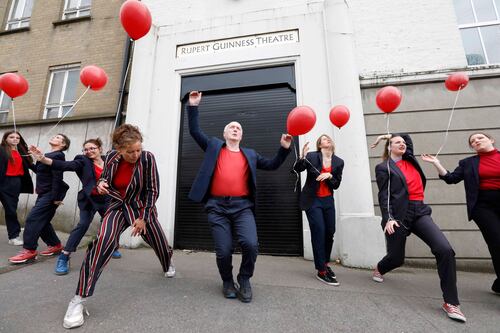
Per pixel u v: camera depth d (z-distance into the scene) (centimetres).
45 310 212
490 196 264
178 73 526
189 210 477
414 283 309
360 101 438
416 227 254
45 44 682
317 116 450
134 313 211
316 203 300
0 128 641
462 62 440
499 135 411
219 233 237
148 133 504
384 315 221
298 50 483
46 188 345
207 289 264
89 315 205
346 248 384
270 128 480
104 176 233
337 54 450
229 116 501
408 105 441
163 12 565
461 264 382
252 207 251
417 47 459
